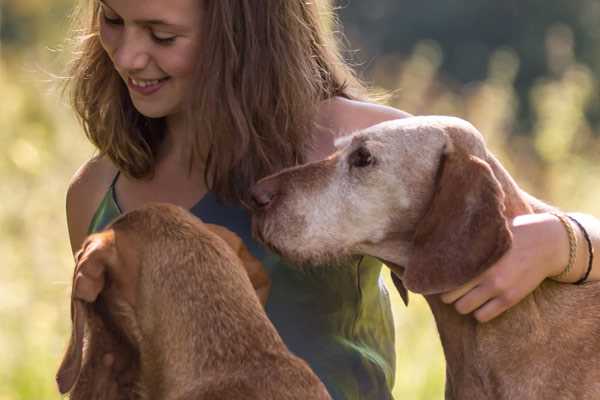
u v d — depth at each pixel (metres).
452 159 5.03
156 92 4.96
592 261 5.05
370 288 5.21
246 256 4.74
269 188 5.02
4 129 13.30
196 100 4.94
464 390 5.20
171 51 4.88
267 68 5.03
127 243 4.54
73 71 5.37
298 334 5.03
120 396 4.47
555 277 5.07
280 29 5.05
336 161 5.10
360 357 5.07
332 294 5.08
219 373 4.35
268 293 4.99
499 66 13.42
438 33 30.95
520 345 5.04
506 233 4.85
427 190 5.07
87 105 5.30
